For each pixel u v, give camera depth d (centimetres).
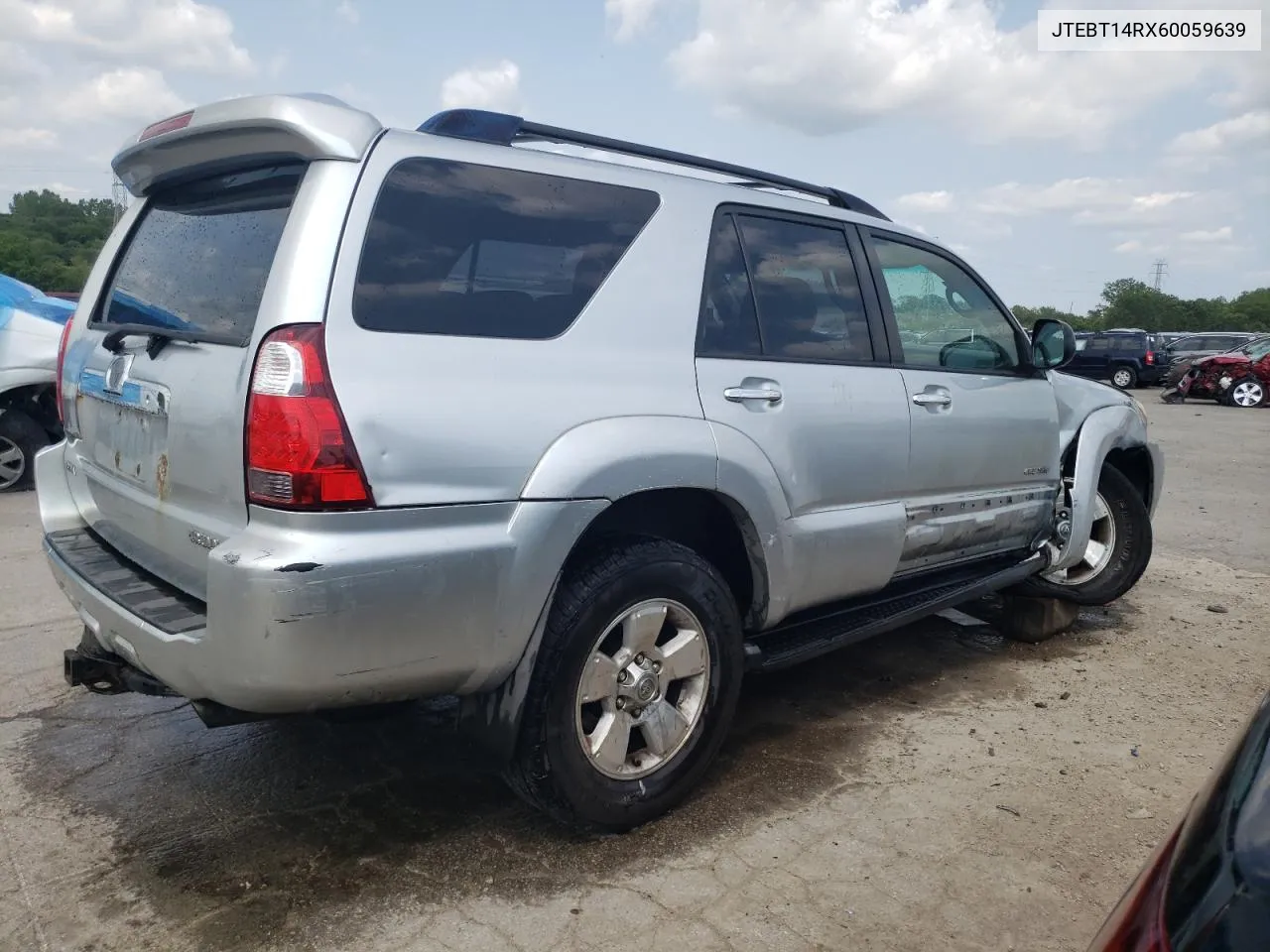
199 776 335
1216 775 140
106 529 321
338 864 284
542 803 283
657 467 285
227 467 243
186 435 258
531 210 282
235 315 260
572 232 290
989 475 423
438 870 281
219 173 297
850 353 367
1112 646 496
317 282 238
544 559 262
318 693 236
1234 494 974
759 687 428
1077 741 377
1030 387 450
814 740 374
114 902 264
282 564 224
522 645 265
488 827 305
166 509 273
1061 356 445
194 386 256
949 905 268
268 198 269
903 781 340
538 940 250
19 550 628
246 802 318
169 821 306
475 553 250
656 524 328
